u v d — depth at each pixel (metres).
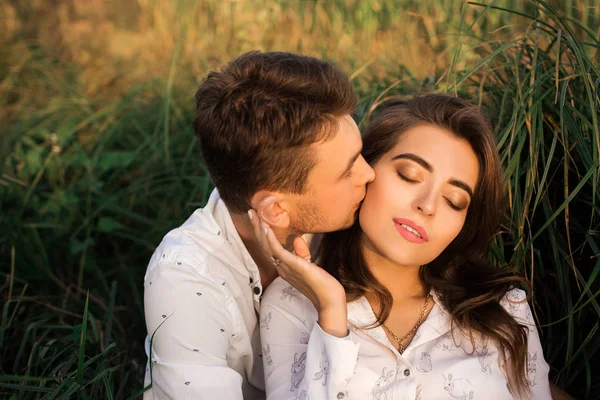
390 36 3.34
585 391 2.06
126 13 5.00
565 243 2.06
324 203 1.62
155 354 1.65
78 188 3.15
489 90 2.26
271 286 1.85
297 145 1.53
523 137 1.95
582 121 1.97
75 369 2.10
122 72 4.11
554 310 2.12
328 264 1.83
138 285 2.82
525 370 1.79
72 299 2.71
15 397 1.78
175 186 2.99
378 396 1.65
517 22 2.82
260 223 1.65
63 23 4.85
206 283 1.66
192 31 3.89
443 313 1.77
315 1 3.46
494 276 1.81
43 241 2.99
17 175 3.21
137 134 3.51
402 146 1.68
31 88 4.03
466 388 1.67
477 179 1.72
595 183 1.87
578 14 2.66
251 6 3.76
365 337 1.73
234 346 1.73
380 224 1.66
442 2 3.14
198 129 1.66
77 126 3.39
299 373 1.73
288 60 1.57
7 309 2.31
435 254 1.67
